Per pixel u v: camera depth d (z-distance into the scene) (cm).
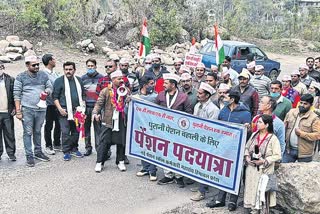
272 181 612
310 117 683
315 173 632
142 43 1019
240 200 714
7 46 2092
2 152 866
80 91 870
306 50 3478
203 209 682
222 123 680
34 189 741
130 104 798
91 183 772
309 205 611
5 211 663
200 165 715
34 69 823
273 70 2002
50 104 883
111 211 673
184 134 732
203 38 2898
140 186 767
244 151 653
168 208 688
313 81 919
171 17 2639
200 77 914
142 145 795
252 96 809
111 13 2600
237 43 1888
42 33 2338
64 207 681
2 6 2497
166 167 764
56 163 860
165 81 753
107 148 840
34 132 855
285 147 713
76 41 2388
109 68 863
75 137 896
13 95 830
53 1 2375
